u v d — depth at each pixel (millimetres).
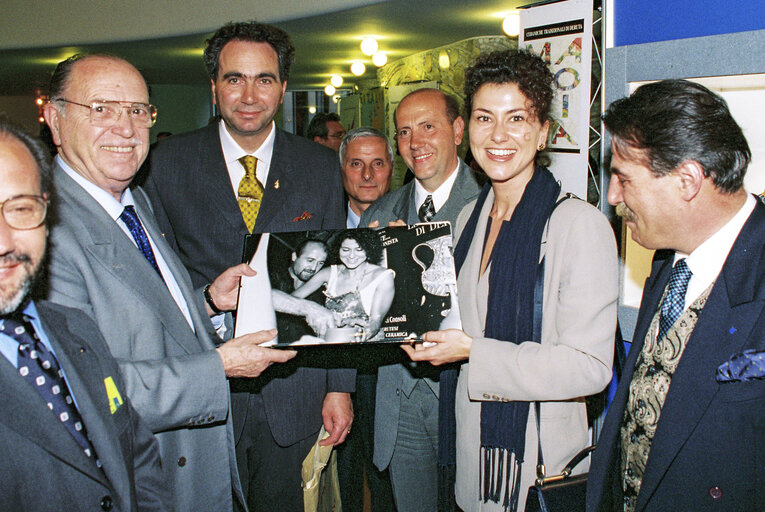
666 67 1795
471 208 1825
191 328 1688
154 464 1293
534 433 1486
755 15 1668
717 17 1759
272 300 1703
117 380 1217
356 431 2721
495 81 1481
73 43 7230
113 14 7012
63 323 1130
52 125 1562
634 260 1995
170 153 2152
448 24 6344
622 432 1341
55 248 1382
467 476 1637
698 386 1102
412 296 1656
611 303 1410
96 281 1449
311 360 2184
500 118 1485
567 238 1438
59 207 1444
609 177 2051
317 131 5699
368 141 2740
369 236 1740
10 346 987
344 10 5535
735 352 1062
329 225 2270
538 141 1547
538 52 2295
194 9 6570
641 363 1287
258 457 2191
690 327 1164
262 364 1643
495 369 1453
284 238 1785
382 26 6527
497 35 7211
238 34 2041
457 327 1614
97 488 1019
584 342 1380
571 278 1411
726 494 1075
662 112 1111
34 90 13734
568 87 2186
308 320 1664
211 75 2137
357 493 2750
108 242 1482
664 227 1180
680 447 1118
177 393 1473
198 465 1629
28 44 7285
